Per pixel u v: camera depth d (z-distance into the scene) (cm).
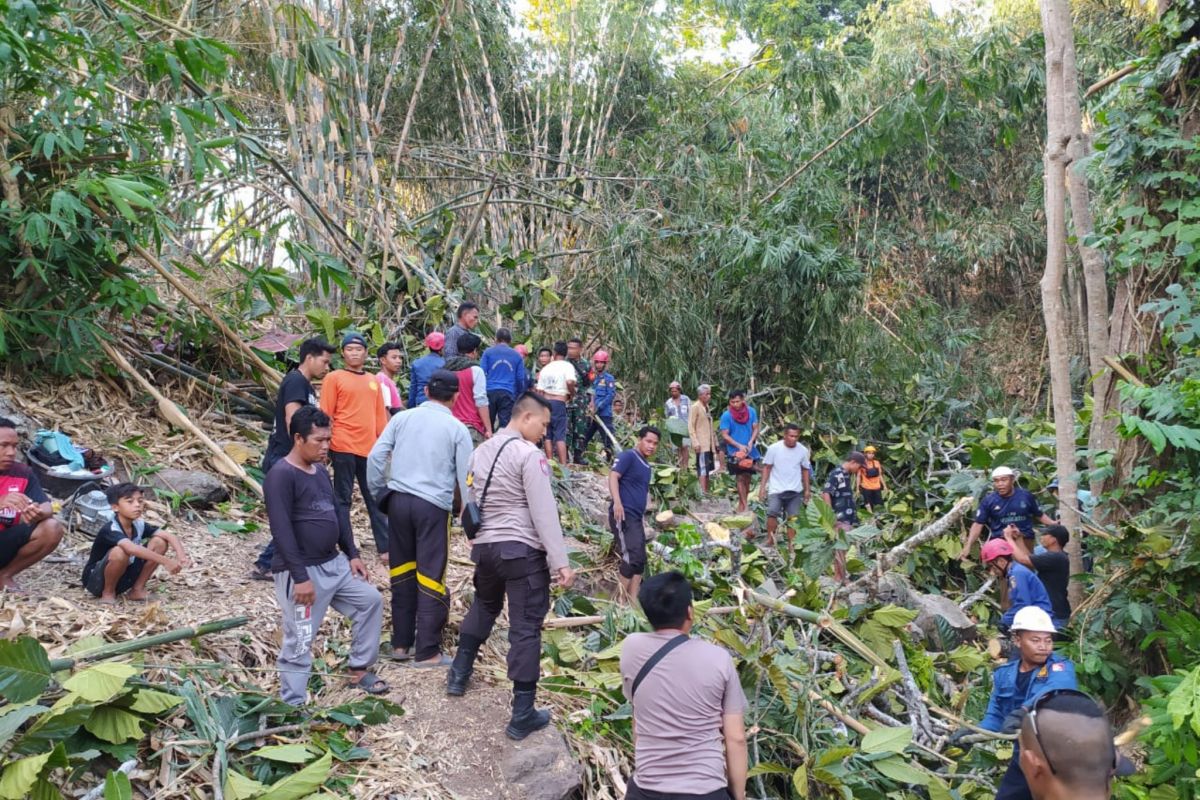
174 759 352
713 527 795
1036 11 1766
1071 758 205
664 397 1377
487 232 1377
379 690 427
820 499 677
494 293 1270
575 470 971
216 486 641
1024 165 2025
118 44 618
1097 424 754
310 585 391
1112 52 1586
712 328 1456
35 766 300
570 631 557
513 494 420
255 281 739
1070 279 1725
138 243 698
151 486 604
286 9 836
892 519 1049
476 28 1386
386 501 468
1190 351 623
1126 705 638
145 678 386
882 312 1912
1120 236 698
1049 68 793
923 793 496
